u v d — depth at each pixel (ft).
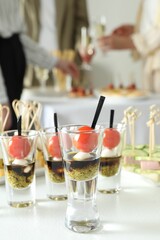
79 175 1.50
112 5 8.30
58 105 3.95
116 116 3.83
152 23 4.99
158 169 2.04
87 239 1.44
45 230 1.52
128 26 5.19
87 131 1.52
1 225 1.56
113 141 1.84
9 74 4.43
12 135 1.80
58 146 1.76
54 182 1.80
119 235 1.47
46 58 4.74
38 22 7.66
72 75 4.90
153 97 4.41
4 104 3.82
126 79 8.38
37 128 2.16
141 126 3.89
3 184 2.04
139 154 2.12
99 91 4.86
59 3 7.62
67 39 7.73
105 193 1.89
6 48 4.41
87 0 8.18
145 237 1.45
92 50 5.04
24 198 1.73
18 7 4.53
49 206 1.74
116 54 8.40
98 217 1.54
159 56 4.74
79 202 1.51
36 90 5.54
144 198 1.82
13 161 1.70
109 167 1.86
